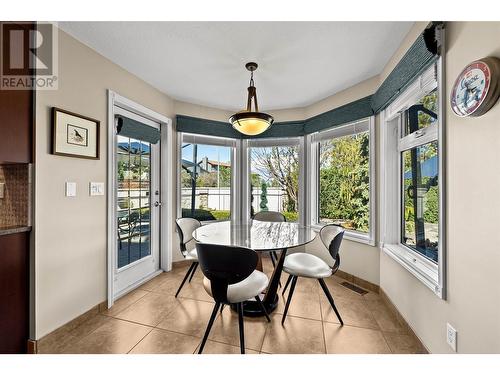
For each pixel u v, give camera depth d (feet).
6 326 4.75
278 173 11.76
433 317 4.70
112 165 7.04
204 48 6.39
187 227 8.31
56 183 5.50
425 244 5.93
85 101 6.21
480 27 3.54
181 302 7.19
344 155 9.57
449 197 4.23
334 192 10.02
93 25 5.50
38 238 5.13
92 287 6.40
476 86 3.43
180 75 7.97
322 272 6.08
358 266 8.54
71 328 5.76
